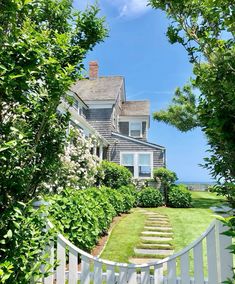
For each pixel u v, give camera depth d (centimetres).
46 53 238
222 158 251
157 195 1374
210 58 256
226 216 253
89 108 1886
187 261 272
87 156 1016
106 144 1755
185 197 1341
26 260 216
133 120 2117
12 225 206
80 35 343
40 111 259
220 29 272
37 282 245
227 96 217
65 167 741
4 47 200
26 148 245
